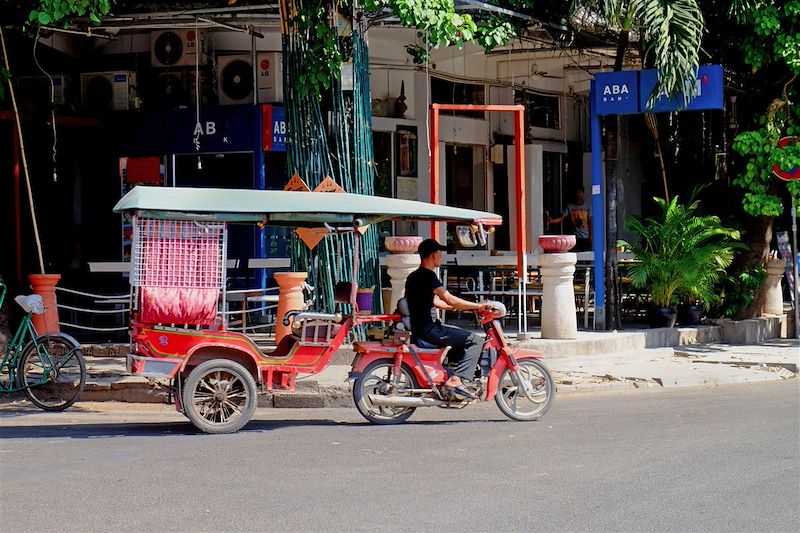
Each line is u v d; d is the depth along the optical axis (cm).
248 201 1107
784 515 745
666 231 1800
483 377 1170
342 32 1535
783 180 1891
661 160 2092
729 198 2058
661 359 1655
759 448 980
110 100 2033
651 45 1596
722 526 718
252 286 1953
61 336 1288
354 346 1162
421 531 705
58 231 2039
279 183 2033
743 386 1449
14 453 990
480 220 1176
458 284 1927
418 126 2147
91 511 761
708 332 1859
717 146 2178
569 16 1720
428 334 1156
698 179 2219
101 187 2061
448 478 864
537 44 2102
